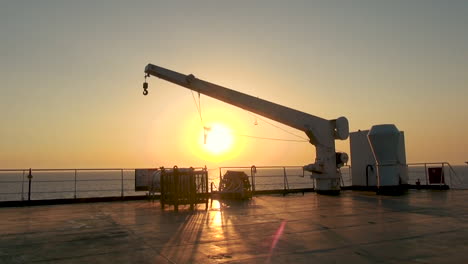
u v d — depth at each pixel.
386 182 22.27
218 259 7.55
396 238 9.34
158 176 19.95
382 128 22.55
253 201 19.72
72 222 12.95
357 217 13.05
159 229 11.30
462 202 17.14
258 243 9.02
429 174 25.44
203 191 17.08
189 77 22.95
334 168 23.66
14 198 62.84
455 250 8.00
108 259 7.74
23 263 7.51
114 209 16.89
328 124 24.00
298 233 10.23
